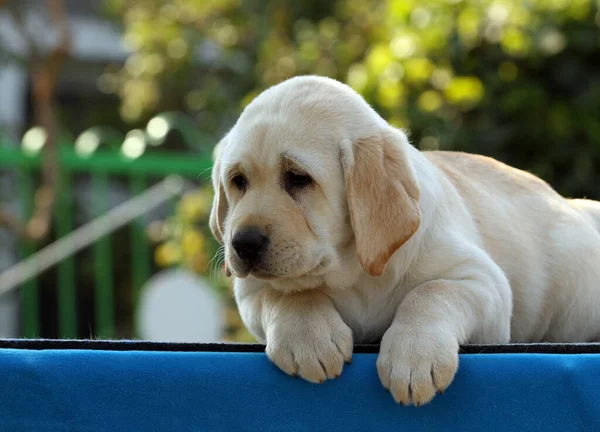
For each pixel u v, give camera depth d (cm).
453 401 371
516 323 536
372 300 466
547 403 367
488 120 920
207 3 1449
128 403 358
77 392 357
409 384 371
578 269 541
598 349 387
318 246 444
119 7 1564
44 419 356
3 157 984
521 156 926
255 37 1408
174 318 908
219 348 385
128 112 1540
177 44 1464
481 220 522
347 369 380
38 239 1058
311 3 1412
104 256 1071
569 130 907
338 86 477
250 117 468
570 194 913
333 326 404
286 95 468
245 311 484
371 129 458
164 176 1125
